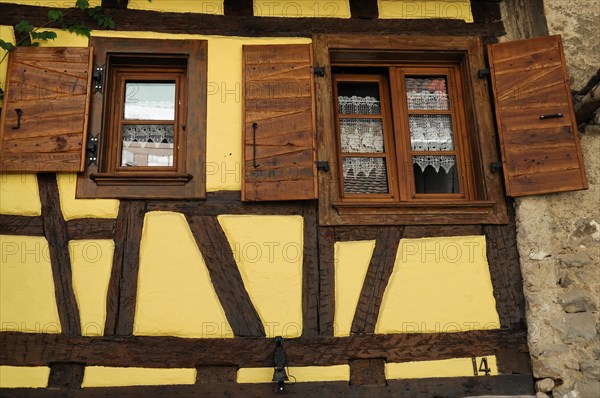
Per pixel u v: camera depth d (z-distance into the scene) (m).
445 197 4.58
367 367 4.06
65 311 4.01
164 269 4.12
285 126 4.39
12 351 3.92
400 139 4.64
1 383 3.87
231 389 3.95
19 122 4.26
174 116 4.59
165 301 4.07
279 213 4.28
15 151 4.20
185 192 4.26
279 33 4.70
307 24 4.73
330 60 4.77
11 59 4.41
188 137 4.39
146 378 3.94
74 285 4.06
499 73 4.63
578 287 4.29
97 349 3.96
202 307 4.08
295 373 4.00
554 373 4.10
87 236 4.15
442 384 4.05
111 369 3.94
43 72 4.39
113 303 4.04
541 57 4.63
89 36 4.55
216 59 4.59
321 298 4.15
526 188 4.37
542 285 4.27
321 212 4.27
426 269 4.25
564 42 4.92
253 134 4.36
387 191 4.60
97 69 4.46
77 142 4.25
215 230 4.21
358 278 4.20
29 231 4.13
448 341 4.13
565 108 4.52
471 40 4.79
